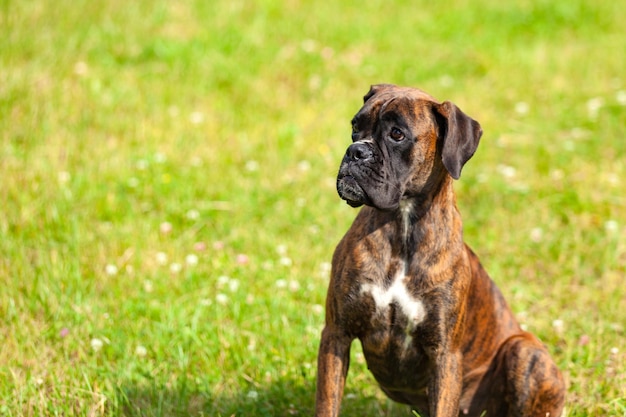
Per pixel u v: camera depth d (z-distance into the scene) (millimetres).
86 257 9844
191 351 8289
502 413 7285
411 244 6570
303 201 11484
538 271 10289
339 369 6715
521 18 18391
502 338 7285
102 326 8586
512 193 11859
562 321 9211
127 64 15070
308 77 15367
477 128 6648
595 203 11508
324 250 10484
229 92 14609
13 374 7590
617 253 10430
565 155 12883
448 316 6590
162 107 13797
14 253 9688
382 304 6555
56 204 10789
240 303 9078
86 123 12992
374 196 6383
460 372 6762
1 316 8727
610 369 8242
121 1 16812
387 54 16469
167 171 11945
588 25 18391
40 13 15734
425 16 18234
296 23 17219
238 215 11109
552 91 15164
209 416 7352
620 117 13984
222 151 12672
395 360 6812
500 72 16000
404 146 6500
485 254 10633
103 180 11508
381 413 7754
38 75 13922
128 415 7383
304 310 9125
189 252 10188
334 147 13047
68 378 7730
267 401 7625
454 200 6855
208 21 16734
